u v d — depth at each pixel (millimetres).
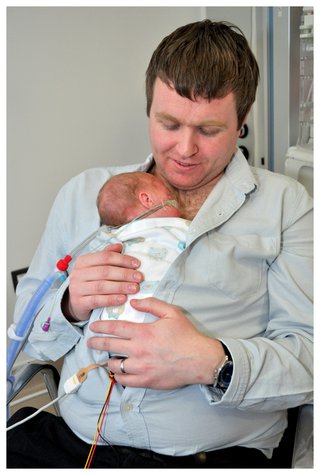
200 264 1096
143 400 1018
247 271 1147
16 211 1846
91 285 1054
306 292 1155
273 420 1110
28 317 1184
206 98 1015
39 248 1394
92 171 1395
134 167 1380
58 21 1739
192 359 952
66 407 1141
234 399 979
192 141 1066
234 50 1049
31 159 1819
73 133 1876
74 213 1333
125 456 1039
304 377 1038
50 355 1214
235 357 970
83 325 1170
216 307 1088
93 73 1855
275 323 1155
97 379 1063
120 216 1152
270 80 1856
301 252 1176
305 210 1203
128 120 1986
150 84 1123
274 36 1789
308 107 1709
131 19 1877
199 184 1195
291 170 1639
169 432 1021
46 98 1788
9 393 1194
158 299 1026
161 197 1161
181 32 1094
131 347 971
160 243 1101
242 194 1175
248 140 1962
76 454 1086
